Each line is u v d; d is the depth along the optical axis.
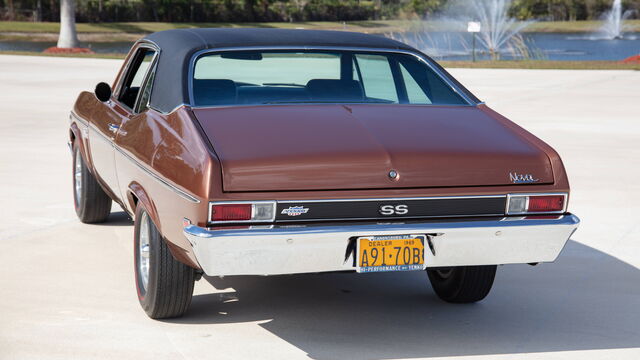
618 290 5.87
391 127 4.73
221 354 4.55
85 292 5.60
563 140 13.16
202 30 5.75
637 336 4.96
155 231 4.77
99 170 6.44
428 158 4.39
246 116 4.76
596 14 109.56
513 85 23.48
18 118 15.25
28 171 10.01
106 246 6.79
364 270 4.29
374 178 4.29
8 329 4.88
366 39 5.73
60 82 23.44
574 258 6.70
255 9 112.75
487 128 4.90
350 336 4.88
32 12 95.31
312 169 4.23
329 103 5.19
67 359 4.44
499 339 4.88
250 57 5.30
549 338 4.90
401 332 4.97
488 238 4.38
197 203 4.14
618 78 26.30
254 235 4.09
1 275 5.94
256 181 4.17
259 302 5.48
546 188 4.49
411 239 4.34
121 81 6.38
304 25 110.88
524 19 109.94
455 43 66.12
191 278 4.82
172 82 5.09
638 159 11.44
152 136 4.91
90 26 91.06
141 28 94.00
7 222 7.52
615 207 8.52
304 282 5.97
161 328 4.94
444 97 5.42
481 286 5.36
